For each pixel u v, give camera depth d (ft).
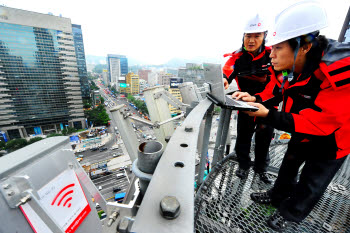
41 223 2.60
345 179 9.70
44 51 167.84
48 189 2.78
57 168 3.02
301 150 6.06
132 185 6.65
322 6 4.59
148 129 185.26
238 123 9.01
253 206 7.50
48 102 179.42
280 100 7.48
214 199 7.63
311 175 5.64
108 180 108.06
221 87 5.52
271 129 8.32
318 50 4.65
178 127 4.34
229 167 9.91
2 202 2.15
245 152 9.03
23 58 159.94
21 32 155.53
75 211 3.35
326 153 5.26
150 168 3.39
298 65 5.25
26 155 2.56
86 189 3.81
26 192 2.33
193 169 2.72
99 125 211.20
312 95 5.30
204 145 7.38
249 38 8.62
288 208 6.16
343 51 4.35
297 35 4.68
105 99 340.18
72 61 182.60
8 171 2.19
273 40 5.26
